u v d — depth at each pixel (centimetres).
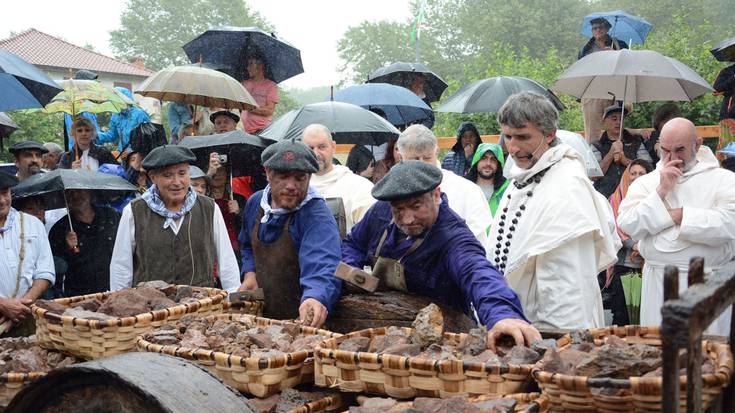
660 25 4084
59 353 339
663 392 166
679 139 469
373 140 738
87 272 602
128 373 222
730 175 468
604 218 388
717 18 4153
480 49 4556
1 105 677
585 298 377
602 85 798
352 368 258
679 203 471
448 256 338
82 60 3897
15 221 533
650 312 480
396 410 237
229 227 657
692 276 185
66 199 586
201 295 381
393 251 360
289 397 267
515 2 4553
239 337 295
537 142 391
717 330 456
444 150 1185
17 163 721
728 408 219
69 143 891
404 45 5334
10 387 315
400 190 324
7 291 517
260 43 881
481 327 288
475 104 856
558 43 4503
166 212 482
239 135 678
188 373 231
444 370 245
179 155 476
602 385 216
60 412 237
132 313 338
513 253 392
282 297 403
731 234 454
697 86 787
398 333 286
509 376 242
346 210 544
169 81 718
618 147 766
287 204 394
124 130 871
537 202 386
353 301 355
